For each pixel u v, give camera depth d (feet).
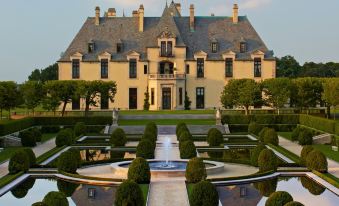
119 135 203.62
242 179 127.65
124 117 293.84
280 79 306.76
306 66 630.74
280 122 276.21
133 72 362.74
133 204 95.20
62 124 272.72
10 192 118.21
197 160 125.08
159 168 142.61
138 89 362.53
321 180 128.88
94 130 265.75
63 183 127.34
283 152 177.27
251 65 361.71
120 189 95.91
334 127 210.59
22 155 138.00
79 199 109.91
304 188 121.49
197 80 362.33
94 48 367.04
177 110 338.54
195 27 377.71
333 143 206.59
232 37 371.97
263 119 275.80
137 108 362.33
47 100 295.89
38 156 173.17
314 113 319.06
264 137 204.33
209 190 97.30
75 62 362.53
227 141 212.23
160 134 251.39
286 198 85.92
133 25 377.91
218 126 264.31
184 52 360.69
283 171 140.26
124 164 150.00
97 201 108.06
